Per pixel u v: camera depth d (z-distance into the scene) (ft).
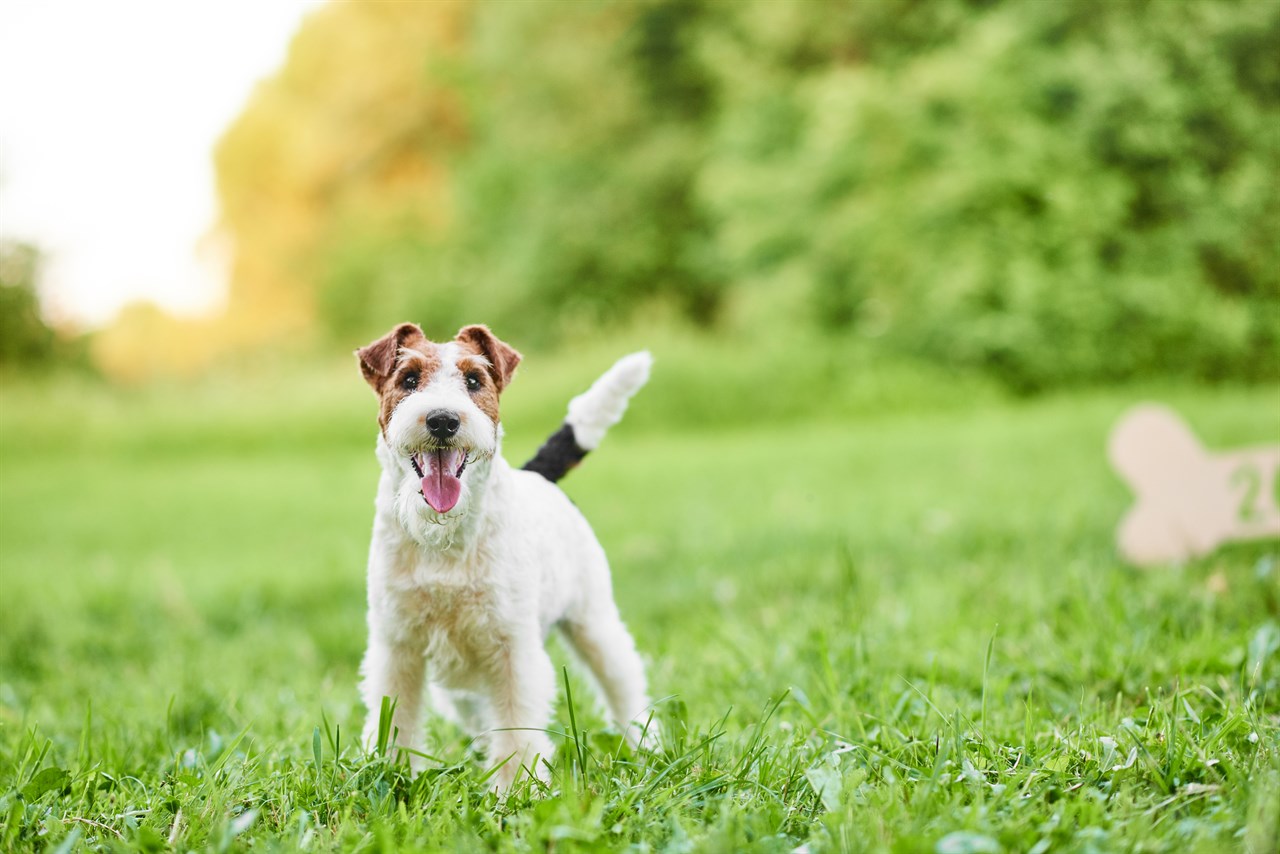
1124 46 50.34
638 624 16.87
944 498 25.62
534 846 7.58
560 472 11.76
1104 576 16.22
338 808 8.77
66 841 7.96
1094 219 50.19
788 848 7.72
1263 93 51.13
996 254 51.11
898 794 8.37
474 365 10.37
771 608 16.61
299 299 107.55
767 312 56.75
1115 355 51.78
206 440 51.96
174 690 14.01
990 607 15.43
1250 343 52.11
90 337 77.00
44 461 49.93
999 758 9.05
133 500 37.45
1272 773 8.15
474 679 10.19
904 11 58.95
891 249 52.90
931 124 53.26
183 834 8.43
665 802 8.45
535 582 10.06
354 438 52.19
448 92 91.20
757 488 30.07
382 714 9.50
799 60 61.82
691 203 71.05
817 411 50.42
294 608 20.84
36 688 15.48
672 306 71.15
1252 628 12.94
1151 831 7.59
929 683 11.71
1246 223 51.03
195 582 23.16
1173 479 17.51
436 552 9.66
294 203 104.99
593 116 72.18
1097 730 9.69
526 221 74.59
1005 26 51.88
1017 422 41.29
